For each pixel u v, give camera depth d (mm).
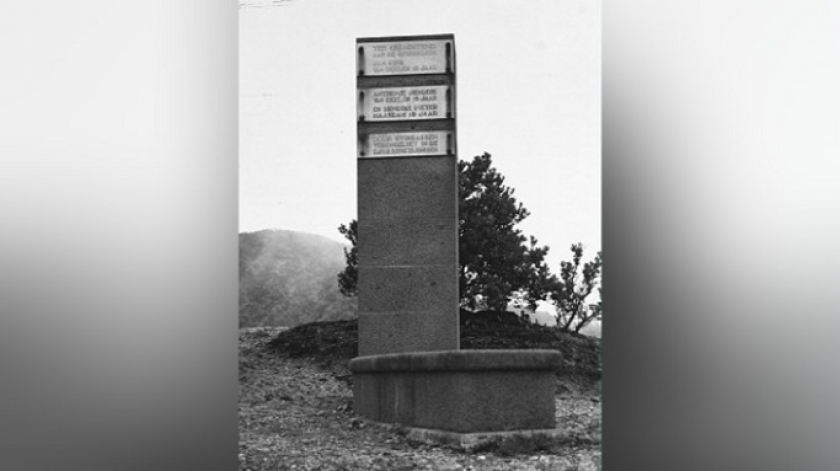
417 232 8945
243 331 9859
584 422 7992
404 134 9000
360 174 9008
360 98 9039
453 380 7234
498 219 9492
